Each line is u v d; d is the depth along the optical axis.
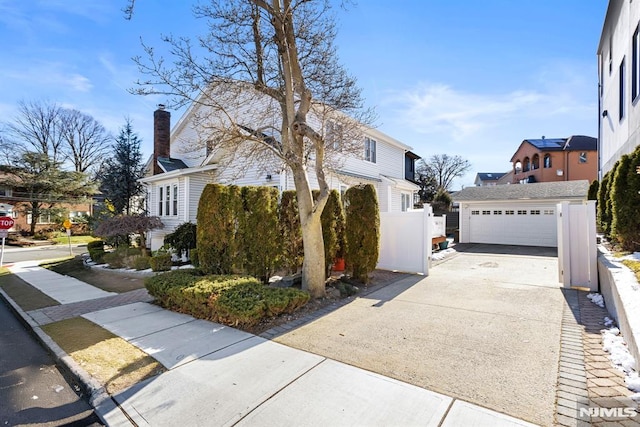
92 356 3.67
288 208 7.47
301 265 7.70
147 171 18.78
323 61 7.41
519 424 2.29
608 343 3.55
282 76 6.98
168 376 3.16
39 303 6.32
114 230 11.34
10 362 3.77
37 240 24.44
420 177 35.28
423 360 3.36
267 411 2.54
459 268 9.38
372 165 15.45
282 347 3.78
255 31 6.59
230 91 7.58
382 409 2.52
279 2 6.01
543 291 6.25
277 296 4.89
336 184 12.93
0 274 10.26
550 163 28.27
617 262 5.26
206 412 2.57
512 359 3.32
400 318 4.79
